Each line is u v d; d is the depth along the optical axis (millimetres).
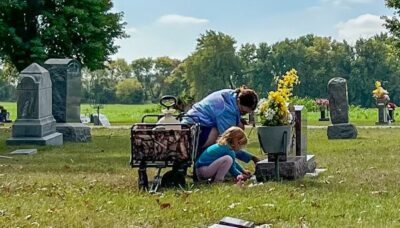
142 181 10555
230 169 11211
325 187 10383
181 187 10477
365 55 110062
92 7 38719
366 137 26750
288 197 9203
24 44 37062
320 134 29641
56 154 18734
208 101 12047
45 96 23031
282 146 11305
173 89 137750
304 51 114812
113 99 136500
